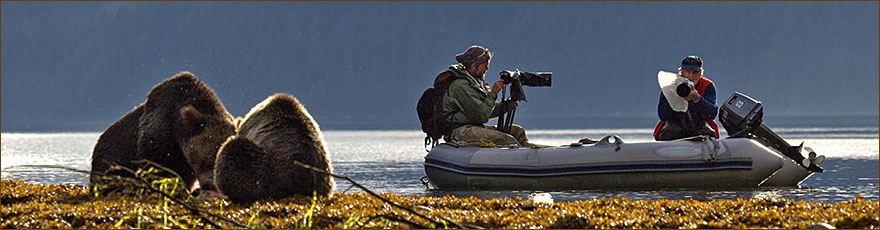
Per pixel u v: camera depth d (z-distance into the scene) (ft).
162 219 49.96
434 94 87.04
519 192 77.36
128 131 58.75
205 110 57.47
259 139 55.16
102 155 58.95
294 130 55.52
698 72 83.87
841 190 80.48
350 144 242.99
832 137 282.77
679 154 77.20
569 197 72.59
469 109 85.10
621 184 77.92
